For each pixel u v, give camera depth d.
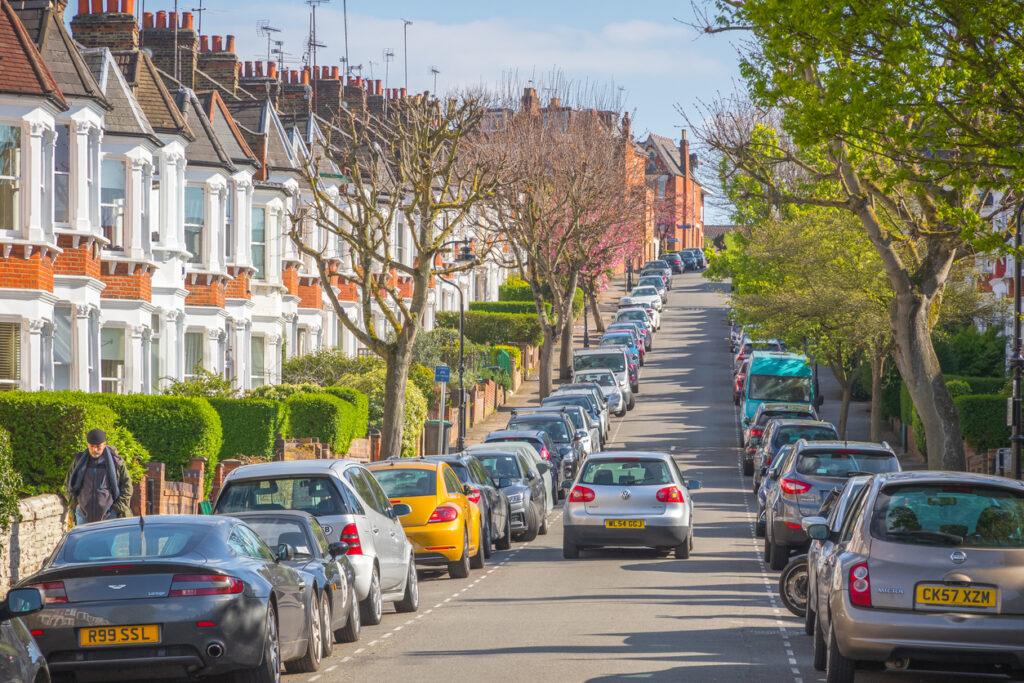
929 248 50.28
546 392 107.88
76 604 20.22
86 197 53.72
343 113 108.50
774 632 28.66
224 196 71.25
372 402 78.69
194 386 59.97
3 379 49.34
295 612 22.98
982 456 67.38
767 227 83.06
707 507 62.81
